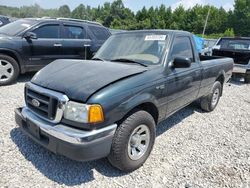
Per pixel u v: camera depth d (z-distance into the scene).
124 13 82.56
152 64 3.45
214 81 5.28
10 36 6.27
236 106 6.22
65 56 7.20
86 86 2.66
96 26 8.11
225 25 78.56
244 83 9.55
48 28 6.84
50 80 2.92
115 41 4.10
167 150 3.66
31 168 2.97
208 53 10.48
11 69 6.32
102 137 2.58
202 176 3.08
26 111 3.09
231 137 4.27
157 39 3.73
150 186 2.83
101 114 2.55
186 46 4.14
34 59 6.59
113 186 2.79
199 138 4.15
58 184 2.75
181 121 4.89
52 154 3.29
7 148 3.34
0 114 4.42
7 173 2.84
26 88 3.14
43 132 2.72
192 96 4.39
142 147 3.14
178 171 3.15
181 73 3.78
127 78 2.91
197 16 80.94
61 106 2.62
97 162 3.22
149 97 3.06
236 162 3.45
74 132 2.52
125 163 2.89
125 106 2.74
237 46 9.95
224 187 2.90
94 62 3.37
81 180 2.85
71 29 7.34
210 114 5.45
